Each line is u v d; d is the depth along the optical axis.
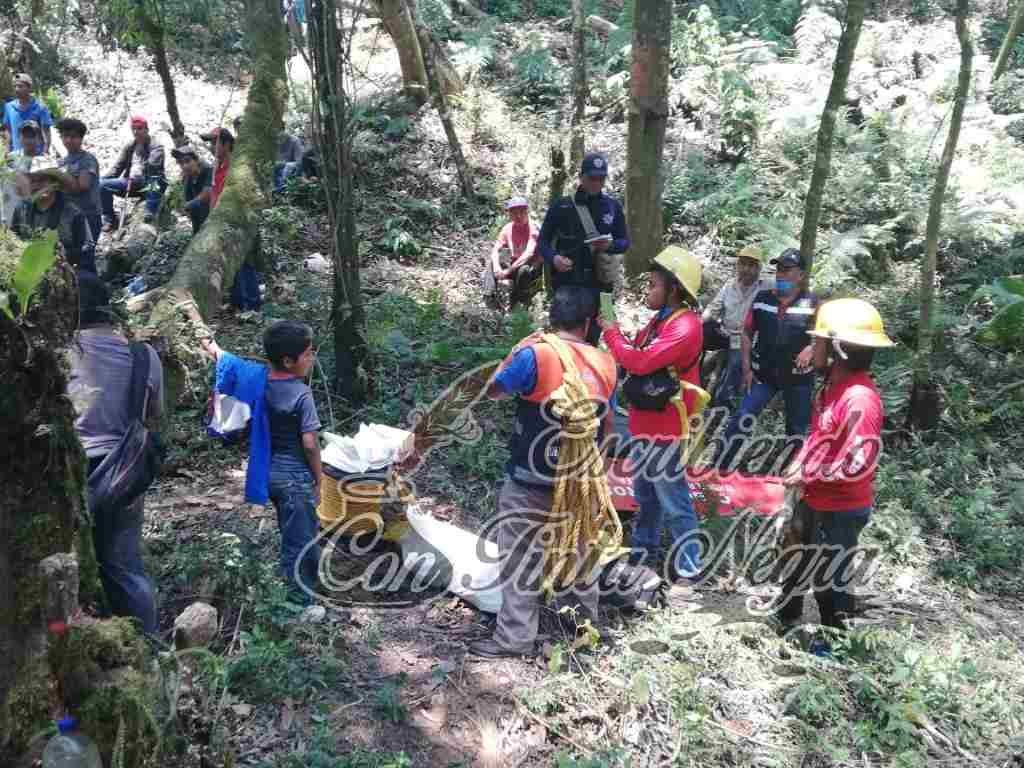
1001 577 5.62
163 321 5.59
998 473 6.81
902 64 13.54
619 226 6.44
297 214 9.37
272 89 8.28
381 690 3.97
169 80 9.42
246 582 4.30
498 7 15.98
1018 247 9.71
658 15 8.32
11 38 12.23
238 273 7.57
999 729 4.15
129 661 2.74
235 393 4.27
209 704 3.15
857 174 10.21
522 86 12.62
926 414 7.03
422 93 11.52
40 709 2.62
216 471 5.58
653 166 8.68
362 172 10.30
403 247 9.24
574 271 6.43
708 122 11.34
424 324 7.63
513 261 8.14
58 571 2.54
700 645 4.49
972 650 4.73
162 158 9.76
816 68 12.70
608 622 4.65
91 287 3.63
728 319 6.61
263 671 3.86
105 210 9.78
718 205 9.95
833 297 8.56
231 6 13.74
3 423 2.65
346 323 6.27
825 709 4.11
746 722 4.07
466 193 10.19
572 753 3.78
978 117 11.98
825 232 9.53
